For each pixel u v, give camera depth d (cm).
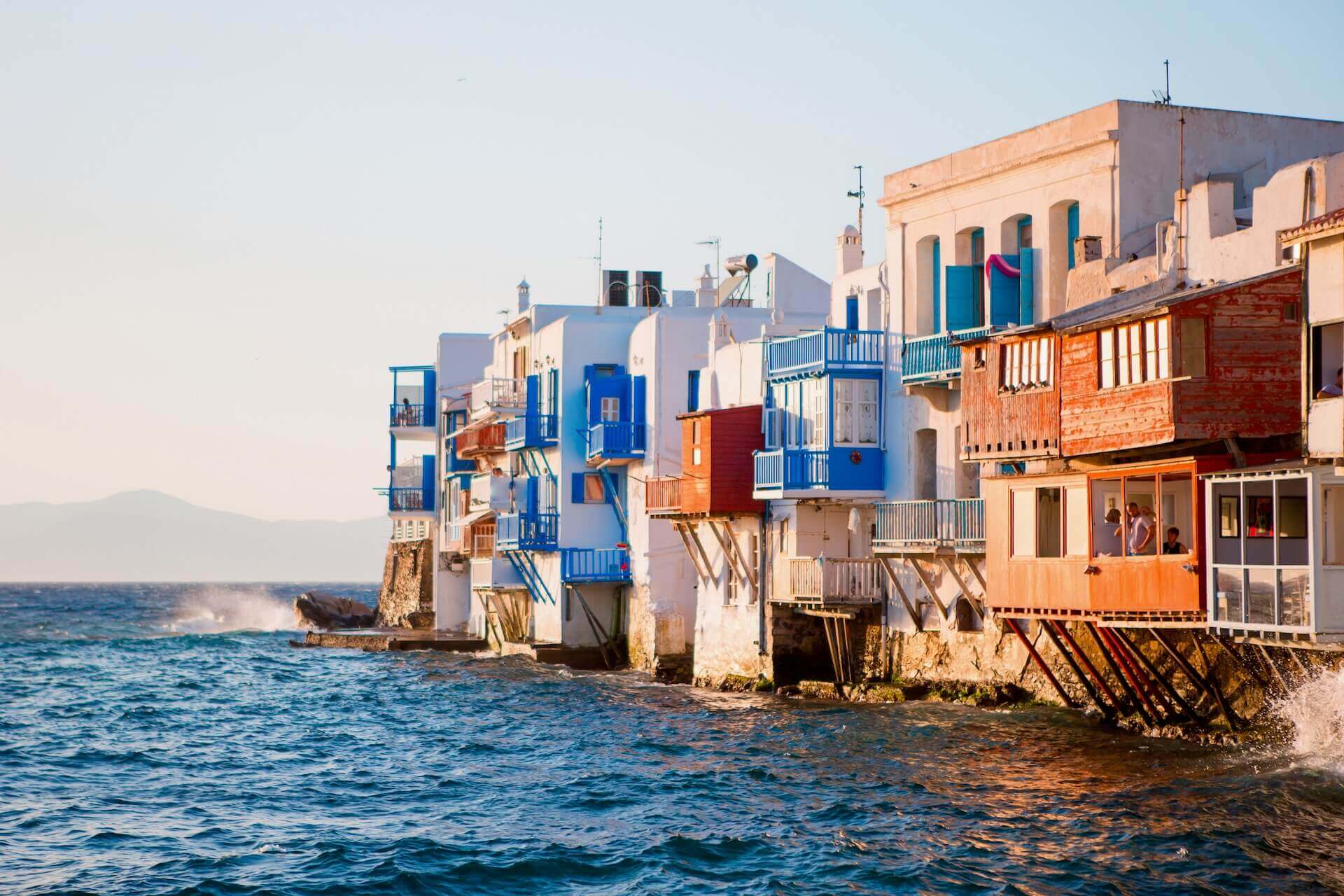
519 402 7425
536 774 3816
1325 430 2962
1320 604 2834
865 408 4797
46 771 3997
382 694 5944
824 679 5228
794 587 4884
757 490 4978
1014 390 3744
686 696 5384
